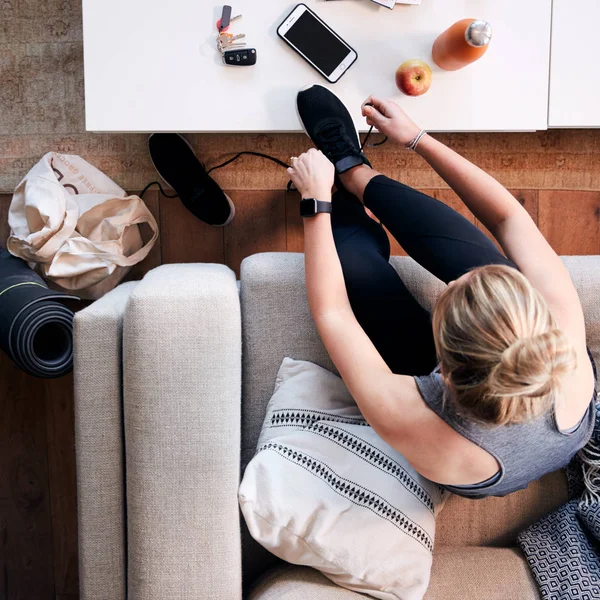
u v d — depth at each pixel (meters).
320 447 1.00
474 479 0.80
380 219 1.07
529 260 0.90
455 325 0.67
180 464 0.95
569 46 1.27
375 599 0.97
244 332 1.13
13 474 1.52
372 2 1.25
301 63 1.26
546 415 0.76
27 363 1.14
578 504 1.08
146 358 0.95
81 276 1.37
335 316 0.88
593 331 1.12
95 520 0.99
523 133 1.51
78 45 1.47
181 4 1.23
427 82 1.24
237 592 0.96
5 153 1.49
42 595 1.54
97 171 1.45
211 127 1.28
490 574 1.05
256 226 1.53
